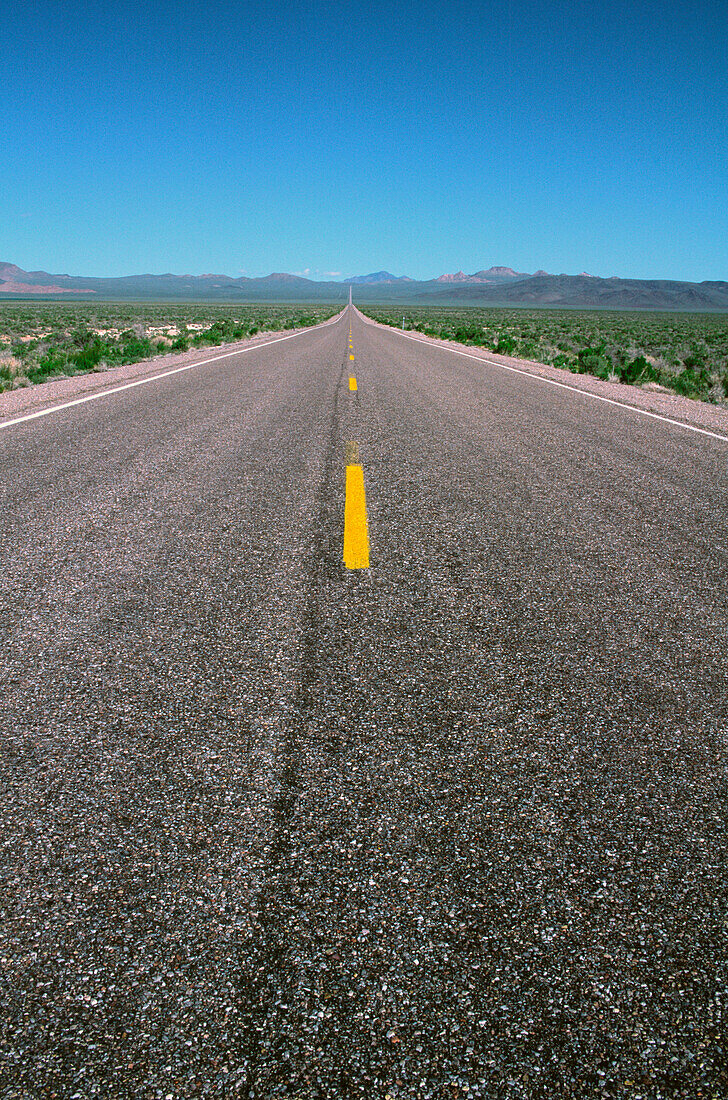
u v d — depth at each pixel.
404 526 4.29
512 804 1.85
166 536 3.97
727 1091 1.17
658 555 3.91
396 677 2.47
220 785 1.88
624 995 1.34
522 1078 1.18
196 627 2.82
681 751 2.11
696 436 7.91
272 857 1.64
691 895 1.59
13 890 1.54
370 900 1.53
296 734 2.12
